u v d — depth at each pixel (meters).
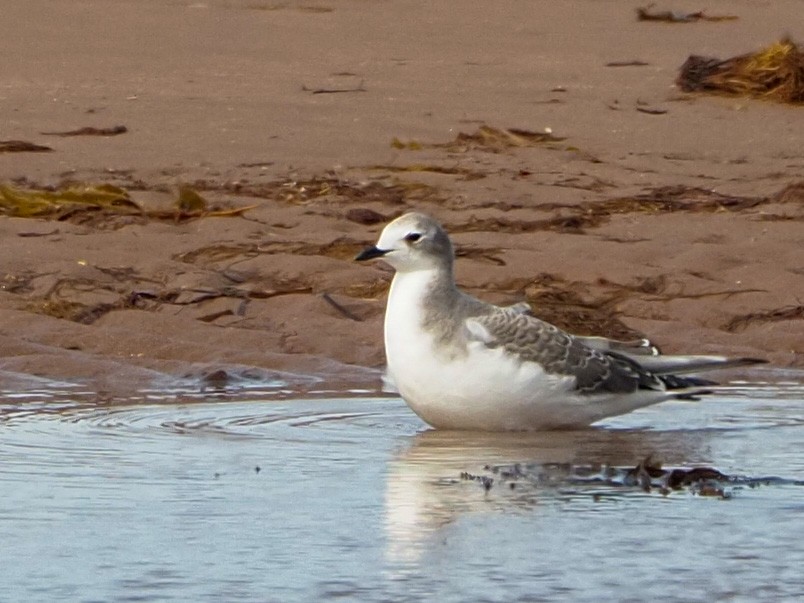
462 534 8.02
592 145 23.14
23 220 17.12
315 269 15.66
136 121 23.30
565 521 8.27
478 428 10.68
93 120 23.27
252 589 7.14
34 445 9.90
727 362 11.45
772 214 18.78
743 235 17.66
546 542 7.89
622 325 14.15
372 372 12.84
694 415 11.41
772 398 12.09
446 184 19.91
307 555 7.63
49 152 21.08
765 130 24.69
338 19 36.22
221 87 26.86
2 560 7.51
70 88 26.30
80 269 15.30
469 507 8.54
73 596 7.02
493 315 10.65
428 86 27.78
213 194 18.98
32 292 14.70
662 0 41.09
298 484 8.98
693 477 9.18
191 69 29.00
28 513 8.30
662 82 28.78
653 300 15.02
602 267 15.97
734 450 10.16
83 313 14.05
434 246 10.59
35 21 33.56
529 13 38.41
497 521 8.26
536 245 16.95
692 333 14.09
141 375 12.45
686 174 21.25
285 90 26.69
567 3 40.09
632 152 22.77
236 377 12.50
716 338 13.98
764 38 35.09
